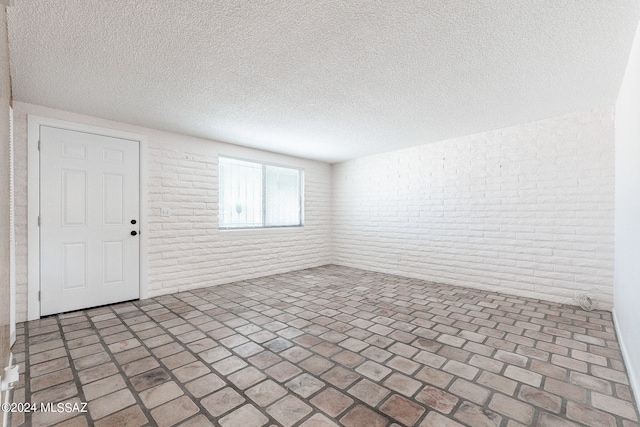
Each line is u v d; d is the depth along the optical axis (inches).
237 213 174.7
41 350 84.0
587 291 121.0
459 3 58.8
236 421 56.3
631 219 78.4
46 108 111.3
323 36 69.6
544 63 82.3
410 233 179.9
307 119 127.5
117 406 60.4
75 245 117.6
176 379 70.1
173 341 90.3
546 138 130.3
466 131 147.4
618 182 106.0
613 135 115.0
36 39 69.2
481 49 75.2
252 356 81.2
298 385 67.9
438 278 167.3
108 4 57.9
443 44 73.0
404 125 136.7
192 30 66.9
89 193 121.1
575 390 65.7
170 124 132.8
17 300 104.7
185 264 148.6
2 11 44.5
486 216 148.8
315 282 166.4
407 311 117.3
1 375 39.2
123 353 82.5
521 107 116.0
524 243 137.1
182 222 147.8
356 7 59.7
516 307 121.6
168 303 127.8
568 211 125.5
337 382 69.1
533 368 74.9
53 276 112.7
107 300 125.1
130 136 131.7
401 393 65.0
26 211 107.0
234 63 81.5
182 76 88.5
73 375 71.5
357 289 150.9
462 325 102.7
